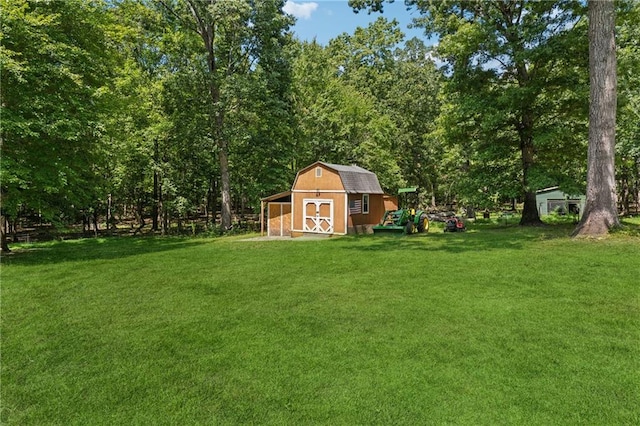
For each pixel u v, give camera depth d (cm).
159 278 906
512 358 428
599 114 1193
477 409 336
